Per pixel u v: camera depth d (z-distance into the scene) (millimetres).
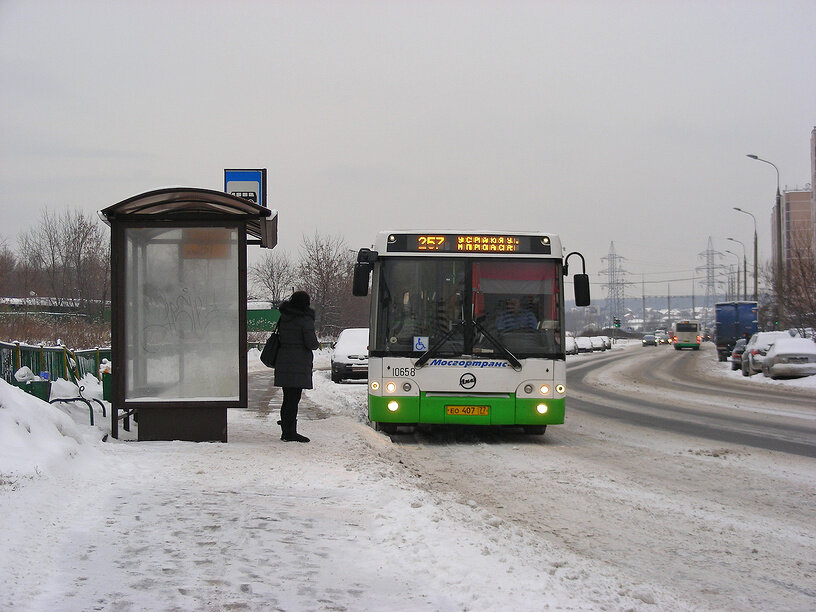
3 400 7945
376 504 7004
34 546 5227
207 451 9500
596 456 11820
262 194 14797
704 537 6961
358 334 30609
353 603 4566
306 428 12570
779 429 15797
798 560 6301
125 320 10516
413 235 13148
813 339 36969
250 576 4926
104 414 12453
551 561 5754
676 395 26375
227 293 10664
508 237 13188
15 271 45062
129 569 4938
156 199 10148
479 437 14125
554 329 13047
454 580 5016
